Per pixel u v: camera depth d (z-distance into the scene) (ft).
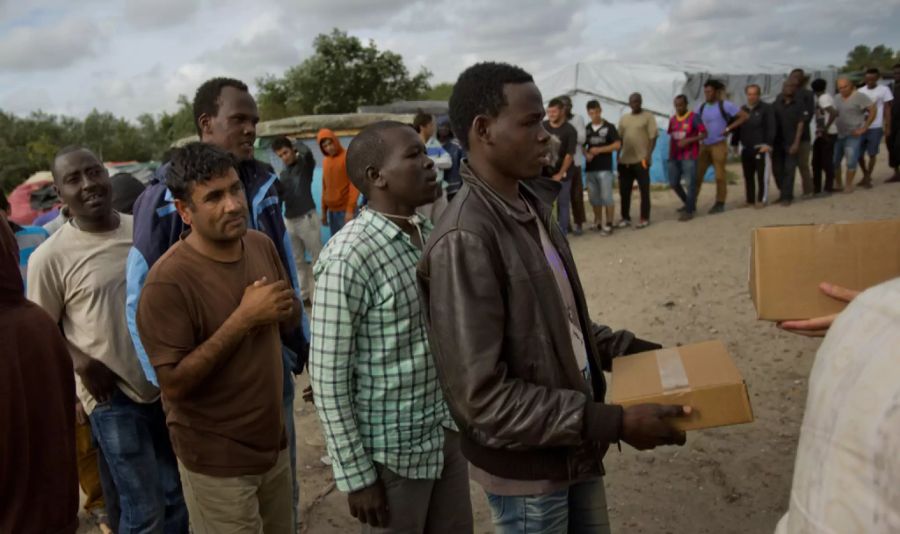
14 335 5.97
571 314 6.32
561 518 6.04
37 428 6.10
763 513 10.56
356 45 97.35
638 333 18.48
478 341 5.31
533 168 5.79
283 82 100.68
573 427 5.16
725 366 5.64
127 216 10.02
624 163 32.45
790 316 5.07
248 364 7.59
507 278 5.52
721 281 21.86
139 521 9.09
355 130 36.22
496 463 5.86
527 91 5.67
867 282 4.94
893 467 2.32
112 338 9.07
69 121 155.53
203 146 7.53
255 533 7.83
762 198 33.01
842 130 33.94
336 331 6.81
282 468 8.39
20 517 5.96
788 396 13.93
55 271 9.19
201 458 7.60
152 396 9.19
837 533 2.47
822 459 2.62
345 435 6.90
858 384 2.54
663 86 55.67
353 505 7.07
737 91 60.54
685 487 11.43
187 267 7.57
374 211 7.32
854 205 30.94
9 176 120.57
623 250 27.81
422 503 7.44
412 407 7.22
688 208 32.35
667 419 5.29
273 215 9.83
